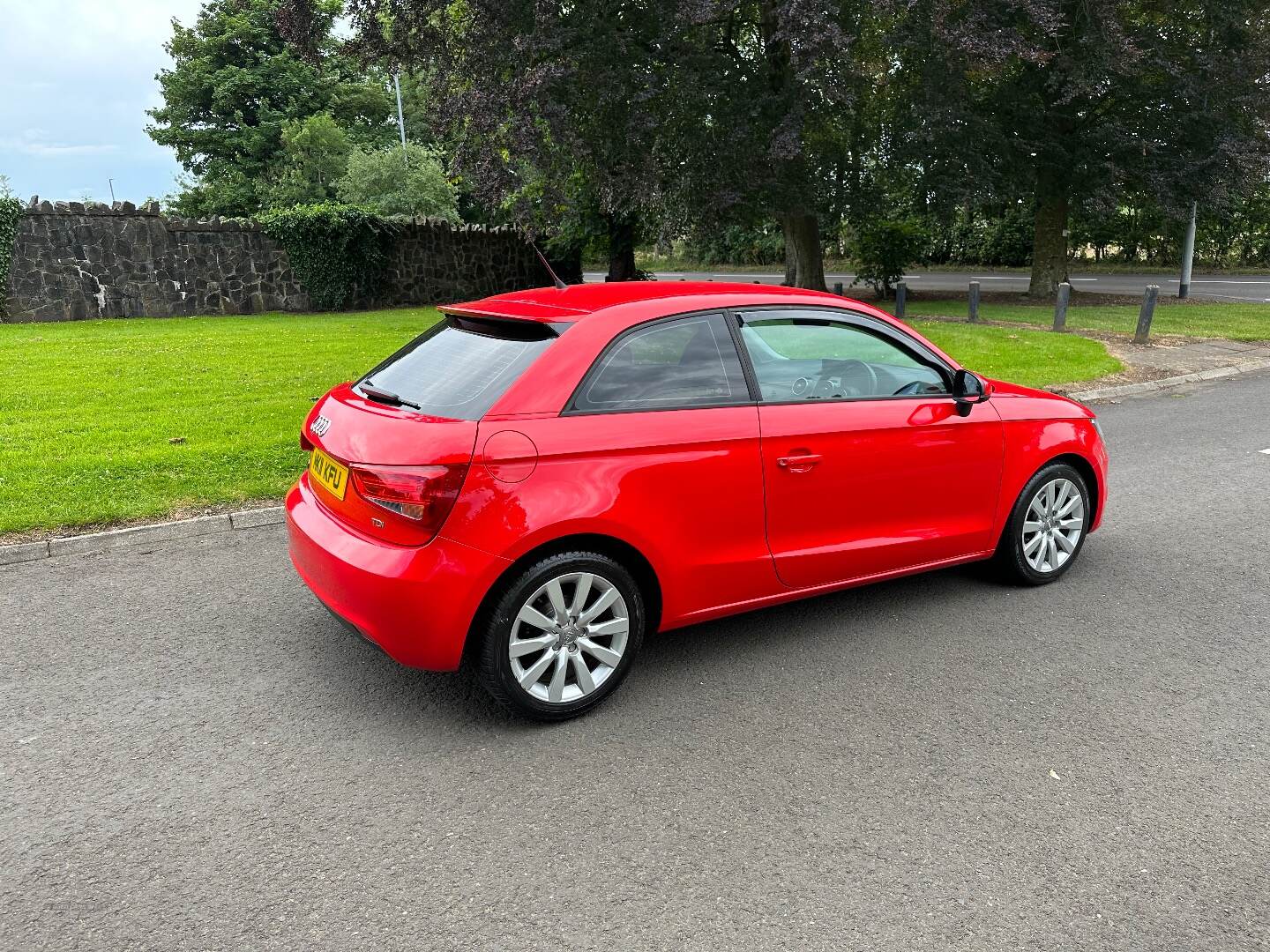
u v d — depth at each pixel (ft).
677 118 56.13
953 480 14.67
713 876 8.77
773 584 13.16
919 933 8.04
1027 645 13.99
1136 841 9.36
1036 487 15.87
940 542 14.80
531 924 8.12
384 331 53.47
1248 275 108.47
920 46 55.77
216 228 64.59
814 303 13.67
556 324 11.64
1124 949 7.89
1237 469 24.58
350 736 11.27
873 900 8.46
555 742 11.18
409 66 51.49
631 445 11.37
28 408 28.89
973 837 9.41
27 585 16.05
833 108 60.49
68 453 23.30
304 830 9.43
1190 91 65.57
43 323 57.36
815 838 9.36
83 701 12.04
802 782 10.37
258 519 19.56
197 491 20.61
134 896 8.41
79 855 9.00
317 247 69.26
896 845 9.26
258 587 16.03
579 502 11.03
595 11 49.83
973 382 14.60
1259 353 46.06
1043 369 38.91
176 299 63.36
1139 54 59.47
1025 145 69.67
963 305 74.02
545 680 11.61
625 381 11.68
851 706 12.11
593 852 9.12
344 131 147.64
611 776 10.46
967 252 135.03
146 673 12.85
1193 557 17.95
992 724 11.69
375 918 8.18
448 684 12.66
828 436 13.06
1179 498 21.97
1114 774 10.57
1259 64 65.57
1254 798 10.12
